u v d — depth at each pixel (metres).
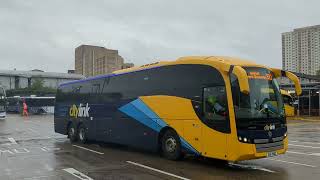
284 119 12.77
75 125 21.53
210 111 12.59
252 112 11.78
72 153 16.70
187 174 11.58
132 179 10.90
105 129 18.67
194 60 13.56
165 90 14.73
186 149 13.55
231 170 12.22
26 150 17.80
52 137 24.66
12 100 75.62
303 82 51.62
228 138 11.85
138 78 16.47
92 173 11.86
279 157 15.06
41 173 11.95
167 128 14.55
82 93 21.12
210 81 12.73
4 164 13.72
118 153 16.61
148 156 15.59
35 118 54.81
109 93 18.53
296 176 11.16
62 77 112.75
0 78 109.25
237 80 11.90
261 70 12.59
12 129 31.98
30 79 112.31
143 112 15.88
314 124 38.69
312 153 16.31
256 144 11.68
